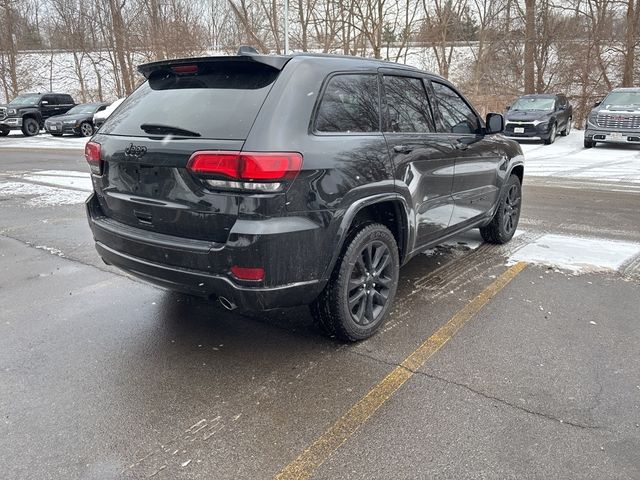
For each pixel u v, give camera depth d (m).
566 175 10.79
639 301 4.06
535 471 2.25
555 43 23.89
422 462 2.31
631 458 2.32
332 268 3.08
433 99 4.14
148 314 3.91
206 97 3.06
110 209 3.46
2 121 23.23
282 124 2.79
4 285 4.53
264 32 26.31
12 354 3.30
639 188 9.23
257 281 2.78
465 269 4.84
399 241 3.76
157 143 2.97
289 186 2.77
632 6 21.27
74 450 2.40
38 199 8.47
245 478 2.22
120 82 33.78
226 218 2.77
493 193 5.12
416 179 3.70
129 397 2.82
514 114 16.94
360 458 2.34
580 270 4.79
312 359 3.22
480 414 2.64
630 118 14.47
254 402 2.77
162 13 27.61
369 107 3.41
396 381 2.96
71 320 3.80
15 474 2.25
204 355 3.28
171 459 2.34
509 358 3.20
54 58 38.00
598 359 3.18
